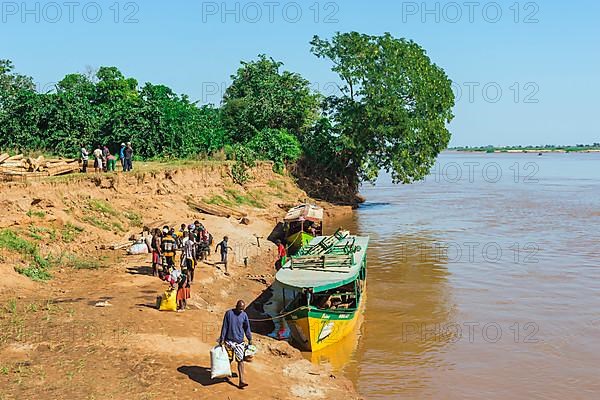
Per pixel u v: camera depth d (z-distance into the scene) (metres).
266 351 17.41
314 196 58.09
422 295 27.02
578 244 38.81
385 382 17.53
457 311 24.52
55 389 12.56
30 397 12.13
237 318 13.73
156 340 15.66
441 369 18.55
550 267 32.25
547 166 171.50
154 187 36.69
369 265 33.41
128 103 48.44
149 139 46.75
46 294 19.09
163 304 18.38
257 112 64.06
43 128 43.47
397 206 62.50
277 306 24.80
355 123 56.41
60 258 23.05
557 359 19.36
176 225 32.00
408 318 23.67
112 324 16.56
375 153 58.41
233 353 14.02
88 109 45.97
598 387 17.28
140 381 13.33
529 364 18.95
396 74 55.38
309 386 15.16
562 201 65.56
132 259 24.94
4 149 42.09
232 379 14.16
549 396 16.73
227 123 64.94
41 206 25.64
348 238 30.16
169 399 12.66
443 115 59.00
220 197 43.78
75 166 33.88
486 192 79.56
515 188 86.12
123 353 14.66
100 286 20.64
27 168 31.41
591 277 29.91
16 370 13.28
